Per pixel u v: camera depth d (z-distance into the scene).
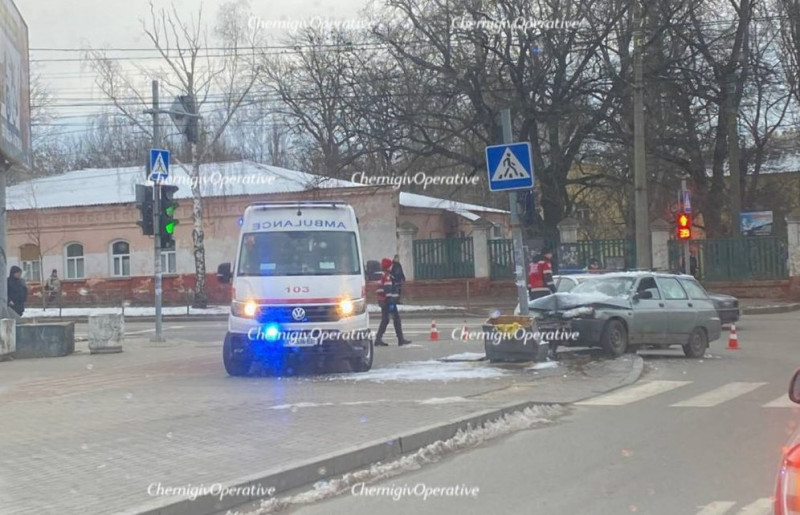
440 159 39.56
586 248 35.41
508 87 34.56
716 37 35.09
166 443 8.44
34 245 44.41
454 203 46.00
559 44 33.47
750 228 37.78
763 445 8.59
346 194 39.66
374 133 34.88
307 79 43.16
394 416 9.70
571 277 18.31
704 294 17.64
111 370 15.77
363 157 42.41
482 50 33.59
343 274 14.41
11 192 47.41
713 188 40.19
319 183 38.56
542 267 18.69
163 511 6.13
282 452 7.92
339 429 8.98
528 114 34.00
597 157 39.31
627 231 44.72
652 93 34.31
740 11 35.28
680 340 16.69
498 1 32.91
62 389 12.88
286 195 41.00
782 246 34.06
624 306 16.00
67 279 44.06
